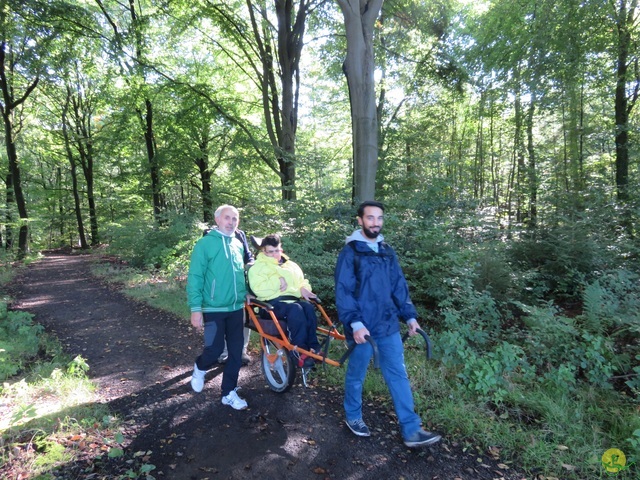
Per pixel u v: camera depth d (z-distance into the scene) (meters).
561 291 6.72
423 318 6.01
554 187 9.58
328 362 3.29
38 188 28.53
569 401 3.75
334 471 2.84
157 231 13.35
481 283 6.14
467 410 3.58
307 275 6.59
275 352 4.11
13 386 3.91
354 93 7.93
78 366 4.41
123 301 8.53
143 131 18.33
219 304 3.55
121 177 19.84
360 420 3.28
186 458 2.96
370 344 2.99
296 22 14.31
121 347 5.54
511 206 13.87
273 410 3.67
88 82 22.64
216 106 15.03
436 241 6.86
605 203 8.16
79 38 14.08
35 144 26.20
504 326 5.66
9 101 17.64
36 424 3.27
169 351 5.32
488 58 12.68
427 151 15.79
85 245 26.56
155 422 3.46
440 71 12.70
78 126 25.23
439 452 3.08
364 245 3.01
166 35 15.54
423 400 3.79
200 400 3.86
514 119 14.28
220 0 14.45
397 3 11.65
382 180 13.23
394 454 3.04
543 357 4.48
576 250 6.70
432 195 9.76
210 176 21.84
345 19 7.75
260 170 17.67
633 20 10.26
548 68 9.98
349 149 19.70
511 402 3.75
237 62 16.30
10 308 8.19
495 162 16.88
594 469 2.81
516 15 11.86
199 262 3.51
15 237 26.22
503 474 2.84
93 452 2.99
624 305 4.95
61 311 7.85
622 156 10.42
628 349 4.37
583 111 11.84
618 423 3.37
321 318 6.28
